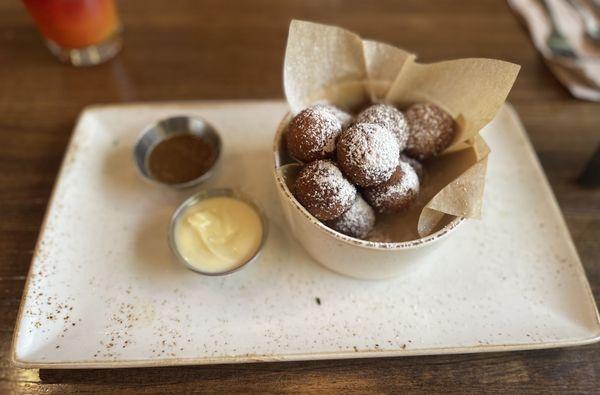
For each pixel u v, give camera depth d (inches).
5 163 13.7
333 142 10.2
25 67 16.4
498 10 18.5
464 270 11.5
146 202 12.7
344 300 10.9
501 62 10.2
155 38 17.3
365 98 12.2
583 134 14.7
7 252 11.9
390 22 18.0
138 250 11.8
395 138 10.3
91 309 10.7
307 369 10.1
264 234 11.4
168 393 9.8
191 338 10.2
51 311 10.6
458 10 18.5
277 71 16.4
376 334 10.3
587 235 12.4
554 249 11.8
